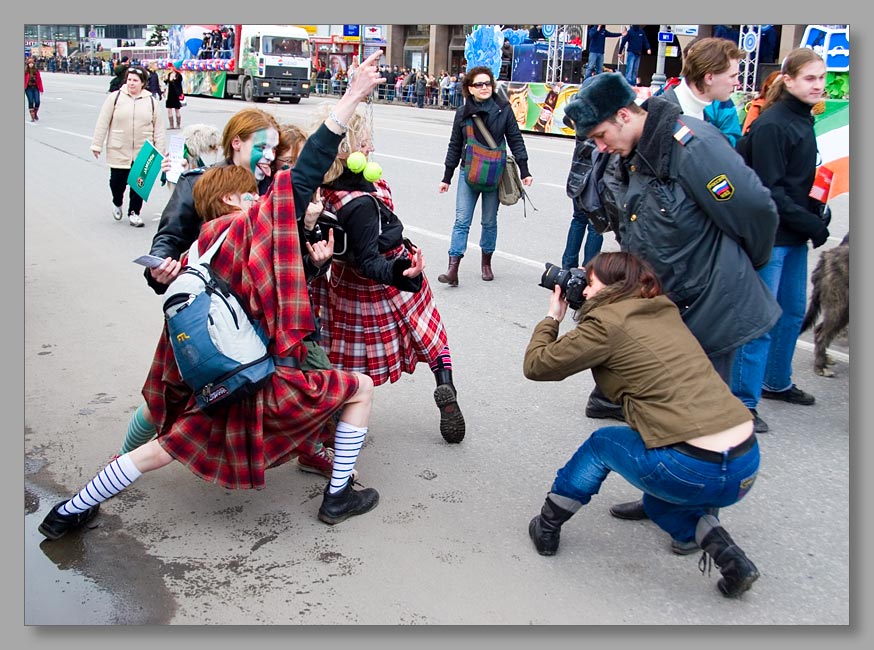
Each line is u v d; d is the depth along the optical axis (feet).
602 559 11.23
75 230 30.96
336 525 11.95
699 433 9.44
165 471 13.48
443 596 10.42
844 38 40.93
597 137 10.91
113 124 31.14
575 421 15.44
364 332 13.33
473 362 18.29
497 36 75.46
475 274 25.26
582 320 10.32
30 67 72.49
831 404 16.22
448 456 14.01
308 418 10.84
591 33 68.39
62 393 16.33
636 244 11.12
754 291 10.89
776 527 12.00
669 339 9.93
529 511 12.37
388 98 122.21
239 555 11.22
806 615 10.19
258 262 10.30
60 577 10.71
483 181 22.68
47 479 13.07
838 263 17.12
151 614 10.06
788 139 14.25
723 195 10.36
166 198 37.55
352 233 11.96
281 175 10.41
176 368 11.16
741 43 54.65
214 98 119.85
